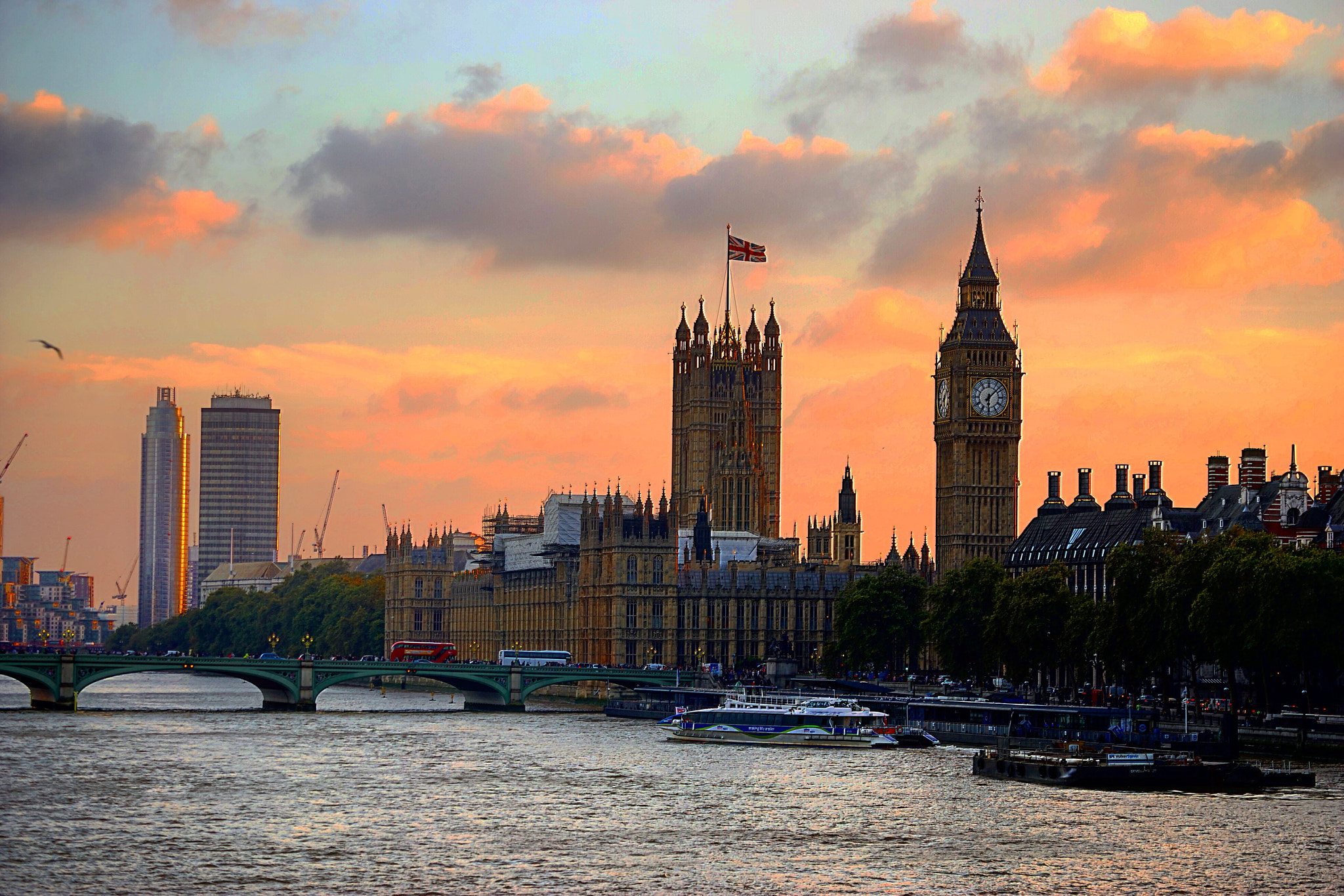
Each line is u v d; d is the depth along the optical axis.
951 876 165.62
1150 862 170.50
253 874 165.88
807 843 180.88
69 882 162.62
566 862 171.88
